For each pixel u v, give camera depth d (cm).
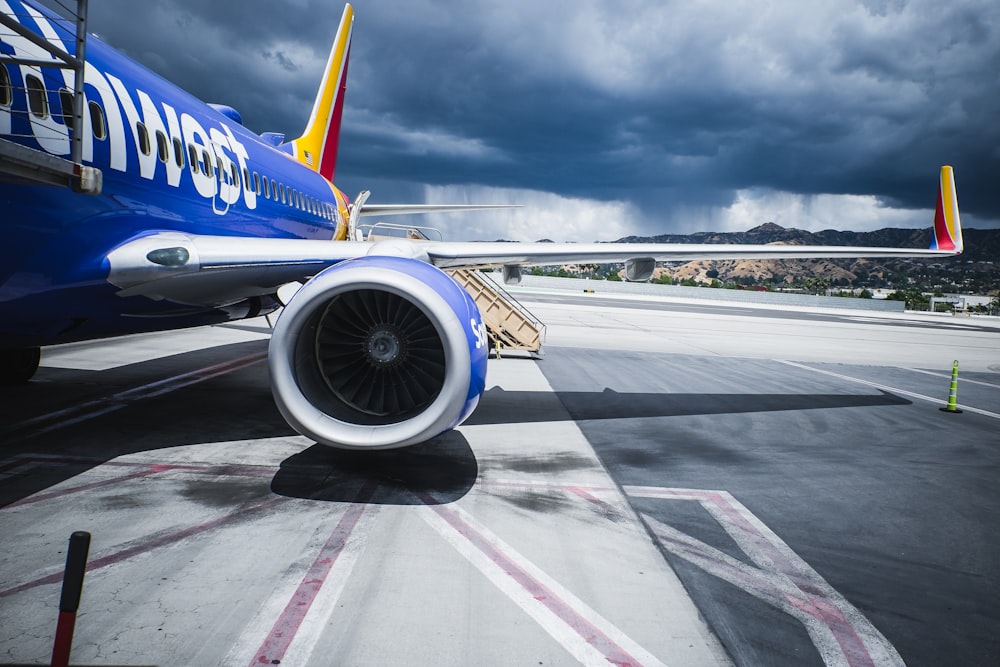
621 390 1252
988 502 665
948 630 399
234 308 833
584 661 344
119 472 621
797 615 407
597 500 606
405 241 736
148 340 1638
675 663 346
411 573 437
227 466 655
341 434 568
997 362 2347
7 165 417
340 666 329
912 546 536
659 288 7588
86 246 566
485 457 737
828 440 915
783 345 2511
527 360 1639
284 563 443
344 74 1730
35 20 539
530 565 458
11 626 348
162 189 676
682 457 780
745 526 559
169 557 444
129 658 326
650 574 453
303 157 1548
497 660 341
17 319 572
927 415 1155
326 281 573
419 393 612
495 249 816
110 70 632
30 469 618
